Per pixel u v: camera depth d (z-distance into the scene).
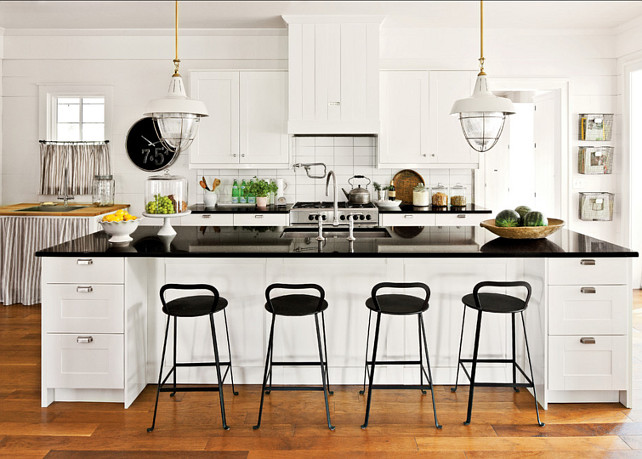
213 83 5.43
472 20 5.28
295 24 5.24
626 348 3.00
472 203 5.95
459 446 2.64
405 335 3.31
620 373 3.02
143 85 5.74
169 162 5.81
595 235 5.83
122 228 3.25
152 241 3.36
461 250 3.02
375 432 2.79
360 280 3.28
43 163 5.76
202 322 3.32
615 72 5.66
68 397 3.14
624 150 5.61
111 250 3.04
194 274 3.30
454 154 5.48
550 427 2.83
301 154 5.88
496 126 2.88
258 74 5.41
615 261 2.97
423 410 3.04
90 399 3.14
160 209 3.47
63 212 5.07
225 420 2.83
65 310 3.00
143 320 3.28
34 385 3.36
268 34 5.67
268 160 5.47
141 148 5.79
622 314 2.99
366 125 5.31
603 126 5.69
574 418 2.93
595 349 3.01
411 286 2.80
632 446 2.63
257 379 3.37
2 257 5.21
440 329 3.32
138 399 3.17
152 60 5.71
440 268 3.29
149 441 2.69
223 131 5.45
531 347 3.20
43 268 2.99
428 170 5.92
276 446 2.64
